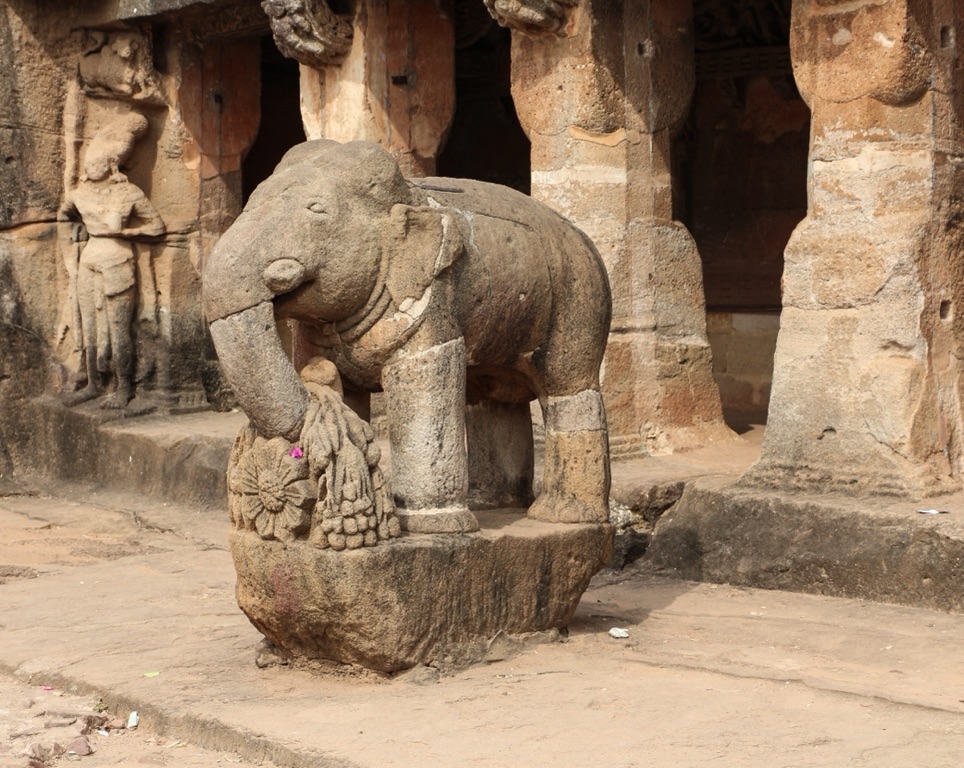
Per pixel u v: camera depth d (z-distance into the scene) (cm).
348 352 469
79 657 512
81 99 1005
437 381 464
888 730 402
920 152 625
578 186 745
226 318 446
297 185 455
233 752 413
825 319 644
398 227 457
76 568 718
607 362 751
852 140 634
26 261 1003
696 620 556
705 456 759
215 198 1025
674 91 775
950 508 598
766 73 1016
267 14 850
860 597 592
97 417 976
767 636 529
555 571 497
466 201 490
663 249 775
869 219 630
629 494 672
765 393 1026
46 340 1016
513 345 499
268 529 454
